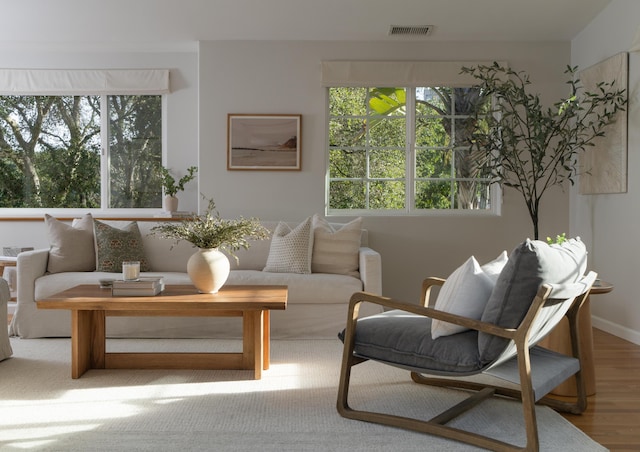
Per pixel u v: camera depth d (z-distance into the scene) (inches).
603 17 201.2
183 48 234.7
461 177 231.6
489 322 96.0
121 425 105.0
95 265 190.9
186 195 239.1
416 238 226.4
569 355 124.0
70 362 147.8
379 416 106.2
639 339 176.6
